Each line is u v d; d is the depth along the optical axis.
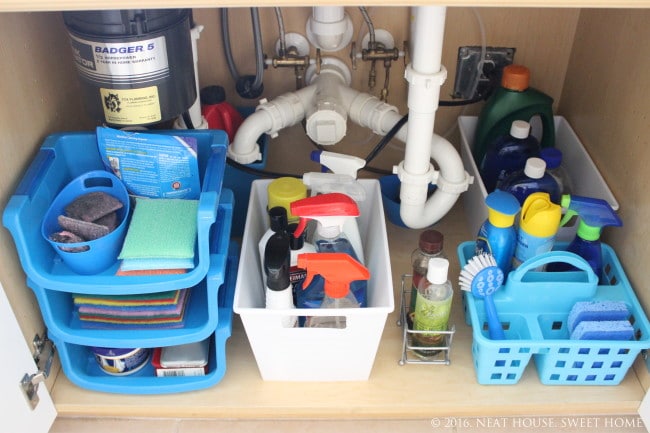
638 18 0.88
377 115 1.00
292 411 0.87
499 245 0.85
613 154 0.96
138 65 0.77
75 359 0.87
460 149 1.19
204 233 0.72
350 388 0.87
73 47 0.78
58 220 0.76
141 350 0.88
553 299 0.85
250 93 1.09
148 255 0.74
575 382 0.87
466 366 0.90
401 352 0.92
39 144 0.85
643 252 0.86
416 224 1.00
